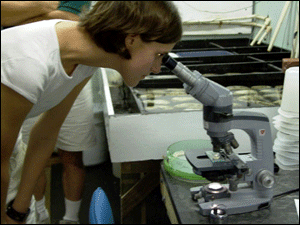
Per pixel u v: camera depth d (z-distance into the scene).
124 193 1.90
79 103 2.13
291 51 2.58
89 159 3.13
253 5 3.41
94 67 1.16
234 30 3.46
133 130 1.70
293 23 2.74
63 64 1.04
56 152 3.18
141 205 2.09
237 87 2.27
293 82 1.46
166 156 1.59
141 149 1.73
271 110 1.76
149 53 1.00
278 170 1.44
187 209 1.21
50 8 1.68
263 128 1.18
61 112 1.37
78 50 1.01
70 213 2.31
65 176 2.28
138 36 0.96
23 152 1.58
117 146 1.72
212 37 3.47
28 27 1.01
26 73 0.95
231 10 3.42
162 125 1.70
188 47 3.44
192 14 3.43
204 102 1.10
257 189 1.21
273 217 1.16
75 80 1.12
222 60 2.81
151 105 1.97
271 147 1.20
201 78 1.09
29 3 1.62
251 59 2.76
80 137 2.20
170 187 1.36
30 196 1.42
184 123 1.71
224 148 1.17
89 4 1.82
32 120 2.13
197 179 1.39
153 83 2.40
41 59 0.97
